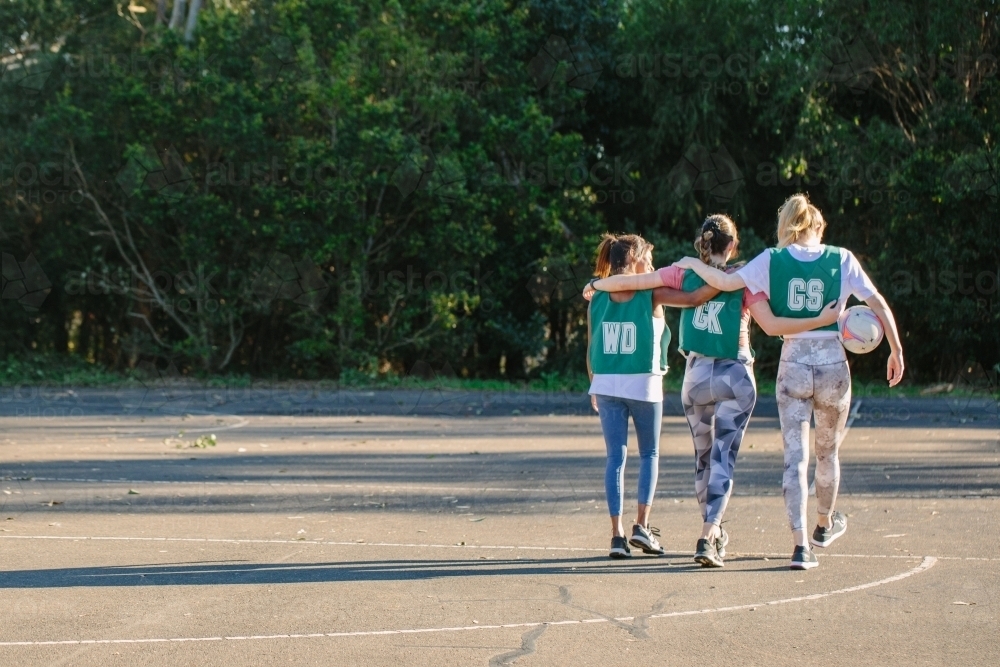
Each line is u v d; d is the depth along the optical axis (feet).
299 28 151.12
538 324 159.33
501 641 27.37
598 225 157.07
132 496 52.70
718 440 37.50
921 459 67.00
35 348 176.04
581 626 28.84
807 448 37.24
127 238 156.46
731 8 151.02
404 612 30.30
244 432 86.12
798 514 36.52
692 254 152.87
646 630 28.43
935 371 154.71
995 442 77.46
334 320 149.07
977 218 140.46
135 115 149.69
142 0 183.52
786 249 37.24
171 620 29.40
